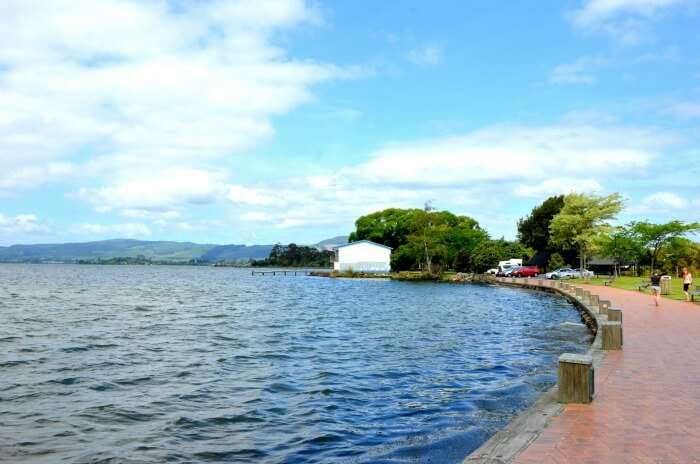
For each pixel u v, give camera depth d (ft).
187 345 77.71
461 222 396.78
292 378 55.42
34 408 44.34
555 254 310.24
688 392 36.27
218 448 35.04
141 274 490.08
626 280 234.38
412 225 327.06
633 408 32.24
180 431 38.58
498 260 323.78
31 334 87.92
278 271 545.85
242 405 45.19
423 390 49.62
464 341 81.25
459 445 33.96
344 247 366.43
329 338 85.15
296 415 42.14
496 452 25.02
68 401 46.65
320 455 33.37
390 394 48.32
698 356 49.83
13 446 35.37
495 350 72.43
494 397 46.01
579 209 271.08
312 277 396.37
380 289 238.48
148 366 61.98
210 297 187.73
